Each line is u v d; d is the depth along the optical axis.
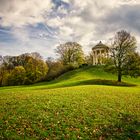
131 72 74.69
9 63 136.62
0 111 24.61
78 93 38.59
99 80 77.38
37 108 26.25
